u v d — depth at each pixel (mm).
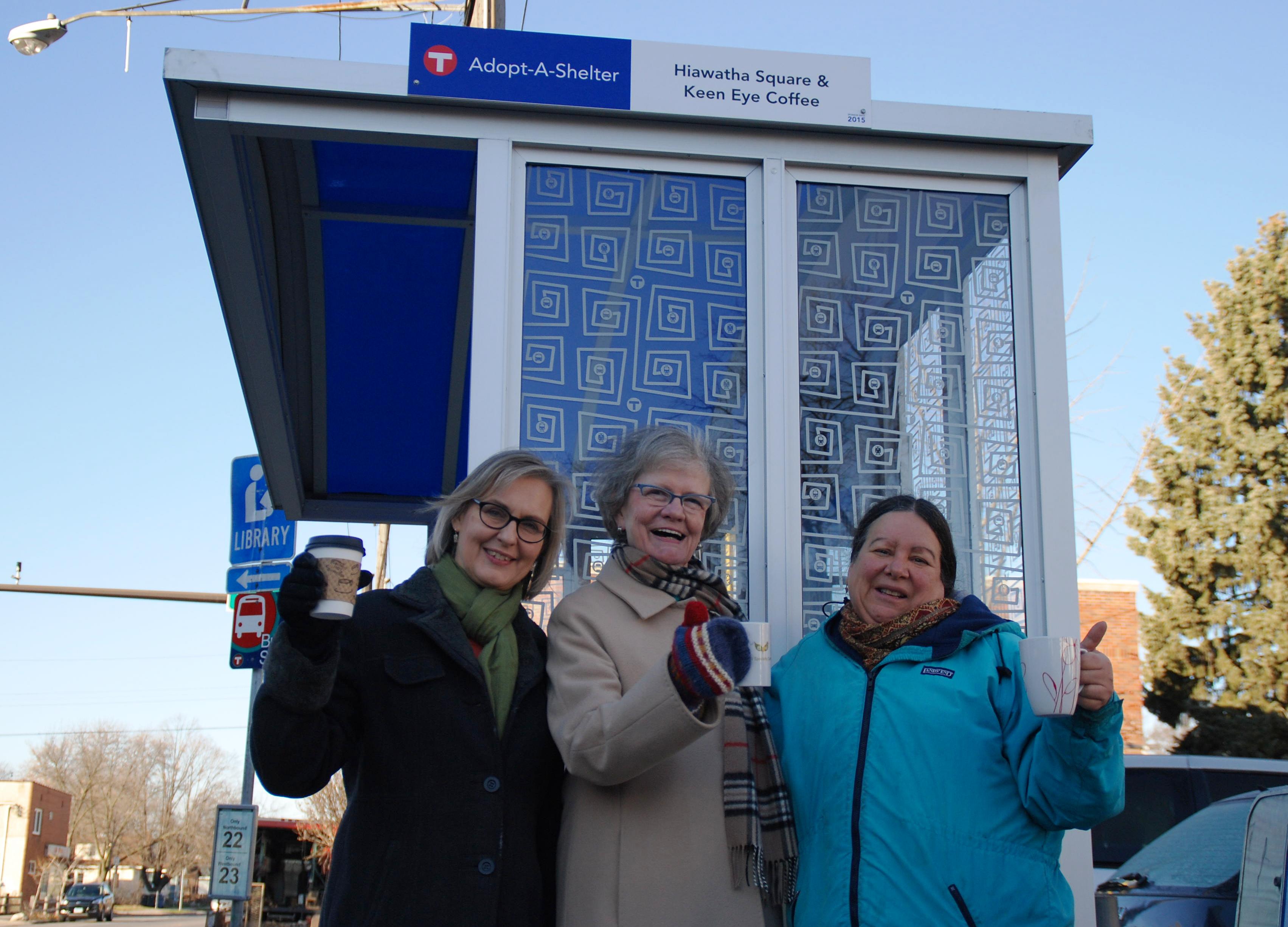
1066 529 3436
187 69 3303
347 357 5988
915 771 2451
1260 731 17781
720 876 2416
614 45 3512
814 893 2459
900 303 3604
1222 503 19766
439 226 4863
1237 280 20797
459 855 2287
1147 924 4012
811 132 3615
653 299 3512
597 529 3355
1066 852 3100
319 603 2162
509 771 2408
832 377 3529
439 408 6504
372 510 7500
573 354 3439
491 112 3484
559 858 2455
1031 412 3541
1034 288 3600
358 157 4344
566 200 3527
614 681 2469
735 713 2578
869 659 2617
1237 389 20234
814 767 2578
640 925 2332
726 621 2219
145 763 76812
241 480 8188
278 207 4539
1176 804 5555
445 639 2432
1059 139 3652
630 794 2434
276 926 22953
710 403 3475
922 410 3541
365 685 2412
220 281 4371
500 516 2537
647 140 3545
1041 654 2201
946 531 2750
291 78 3350
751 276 3559
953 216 3693
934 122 3609
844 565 3422
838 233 3623
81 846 74750
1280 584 18766
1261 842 3594
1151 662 19719
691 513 2646
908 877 2371
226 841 8508
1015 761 2453
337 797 23328
